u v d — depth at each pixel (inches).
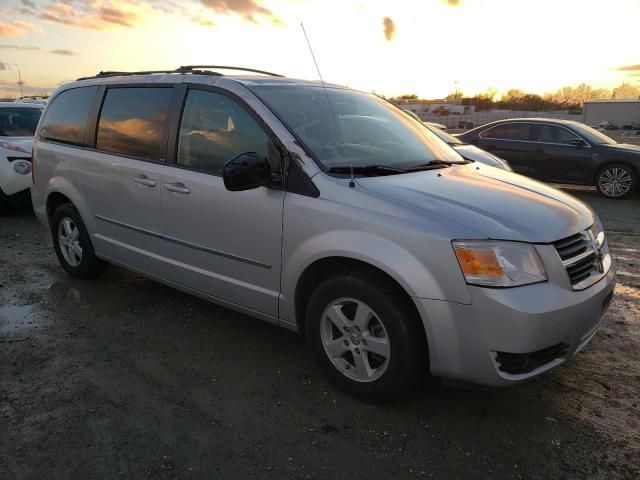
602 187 413.1
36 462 102.7
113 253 178.5
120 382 131.6
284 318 132.3
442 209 111.0
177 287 159.2
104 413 118.6
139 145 162.4
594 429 113.6
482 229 105.4
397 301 110.9
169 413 118.9
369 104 166.1
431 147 160.2
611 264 128.1
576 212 124.2
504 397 125.0
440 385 129.6
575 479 99.2
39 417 116.9
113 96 175.3
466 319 103.3
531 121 441.7
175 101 153.6
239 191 130.8
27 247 254.2
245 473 100.3
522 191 131.0
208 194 140.3
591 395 126.3
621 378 133.7
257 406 121.6
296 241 123.2
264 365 140.2
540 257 106.5
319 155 127.2
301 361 142.4
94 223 182.5
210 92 145.9
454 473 100.4
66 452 105.7
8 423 114.7
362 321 116.6
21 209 342.6
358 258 112.3
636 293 193.2
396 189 118.6
